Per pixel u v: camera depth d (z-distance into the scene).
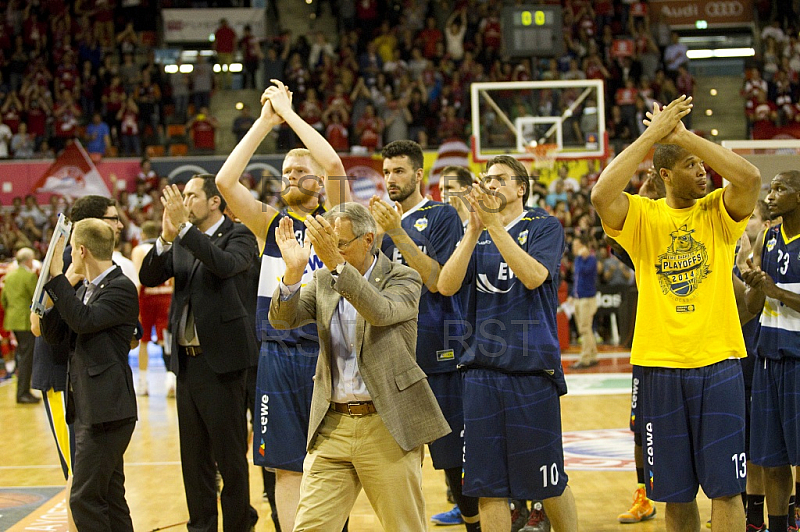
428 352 4.43
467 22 20.53
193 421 4.57
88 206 4.94
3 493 6.33
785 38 20.88
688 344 3.73
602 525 5.17
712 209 3.81
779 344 4.39
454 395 4.48
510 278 4.13
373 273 3.52
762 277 4.28
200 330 4.48
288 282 3.43
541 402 4.07
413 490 3.45
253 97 20.05
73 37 20.75
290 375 4.21
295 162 4.29
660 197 4.78
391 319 3.32
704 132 19.34
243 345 4.53
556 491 4.06
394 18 21.16
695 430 3.72
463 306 4.48
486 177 4.31
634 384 5.23
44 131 18.78
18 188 16.58
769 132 18.89
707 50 21.91
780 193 4.38
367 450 3.41
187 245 4.32
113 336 4.28
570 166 15.44
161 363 14.46
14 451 7.91
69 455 4.58
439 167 16.52
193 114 18.94
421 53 20.31
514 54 14.63
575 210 15.11
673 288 3.79
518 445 4.04
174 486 6.37
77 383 4.22
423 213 4.60
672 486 3.74
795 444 4.33
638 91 18.56
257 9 21.45
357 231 3.45
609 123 18.31
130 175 16.70
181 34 21.45
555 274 4.16
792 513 4.73
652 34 20.89
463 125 18.56
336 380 3.48
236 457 4.53
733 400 3.70
